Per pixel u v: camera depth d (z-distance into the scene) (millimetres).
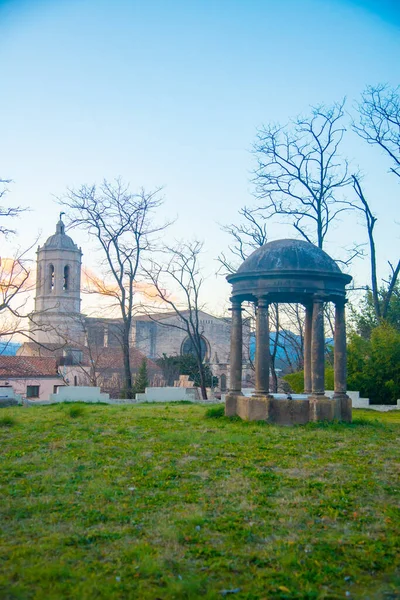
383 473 13117
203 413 24453
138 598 7141
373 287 38625
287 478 12477
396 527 9570
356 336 35906
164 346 88062
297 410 20969
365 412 29328
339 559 8383
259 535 9164
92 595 7117
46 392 61000
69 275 85000
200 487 11727
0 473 12594
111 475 12523
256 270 21234
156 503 10641
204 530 9359
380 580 7852
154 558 8188
